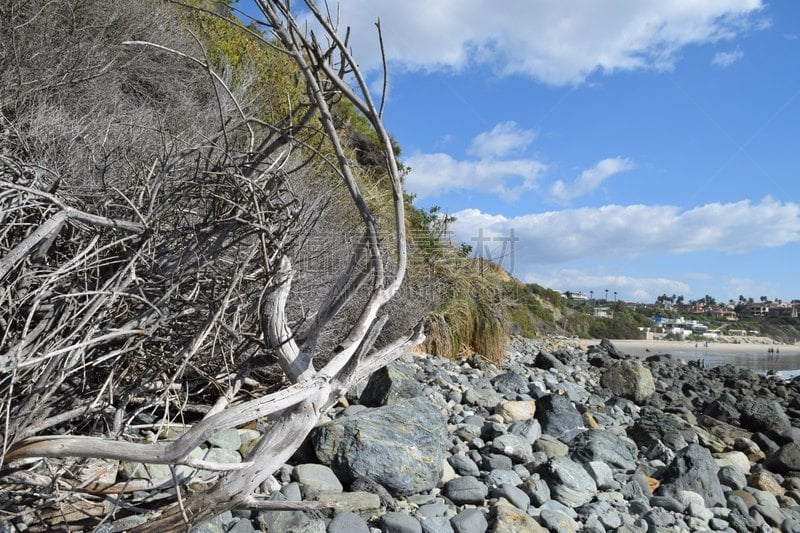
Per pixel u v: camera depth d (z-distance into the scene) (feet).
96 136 12.73
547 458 14.49
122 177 10.12
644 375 29.81
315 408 6.57
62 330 7.34
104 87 17.35
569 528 10.88
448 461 13.05
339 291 7.56
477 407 19.38
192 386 9.90
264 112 22.86
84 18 19.21
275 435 6.41
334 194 18.74
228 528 8.45
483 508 11.09
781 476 18.31
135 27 20.81
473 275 33.04
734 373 49.42
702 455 15.57
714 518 13.58
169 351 8.64
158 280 8.18
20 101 13.56
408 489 10.97
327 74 6.73
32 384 6.84
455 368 26.32
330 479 10.50
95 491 7.20
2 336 7.18
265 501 6.67
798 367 75.10
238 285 8.72
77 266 6.99
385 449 11.00
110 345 8.05
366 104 6.77
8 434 6.22
